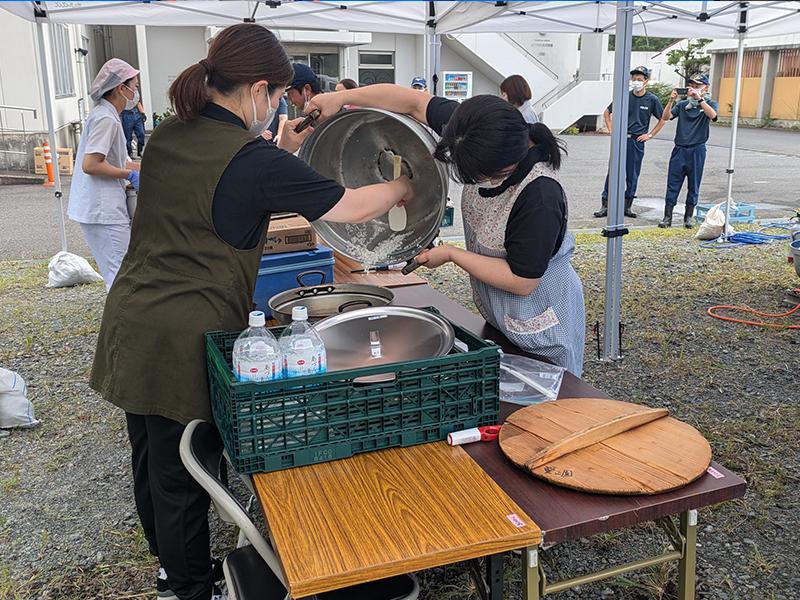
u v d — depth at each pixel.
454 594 2.25
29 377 4.12
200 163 1.54
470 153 1.68
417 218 1.92
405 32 6.79
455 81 15.63
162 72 16.61
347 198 1.63
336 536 1.22
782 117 22.56
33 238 8.06
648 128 8.45
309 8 5.95
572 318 2.18
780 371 4.07
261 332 1.45
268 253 2.45
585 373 4.09
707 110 7.60
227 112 1.59
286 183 1.54
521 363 2.05
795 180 11.87
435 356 1.51
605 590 2.26
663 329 4.83
